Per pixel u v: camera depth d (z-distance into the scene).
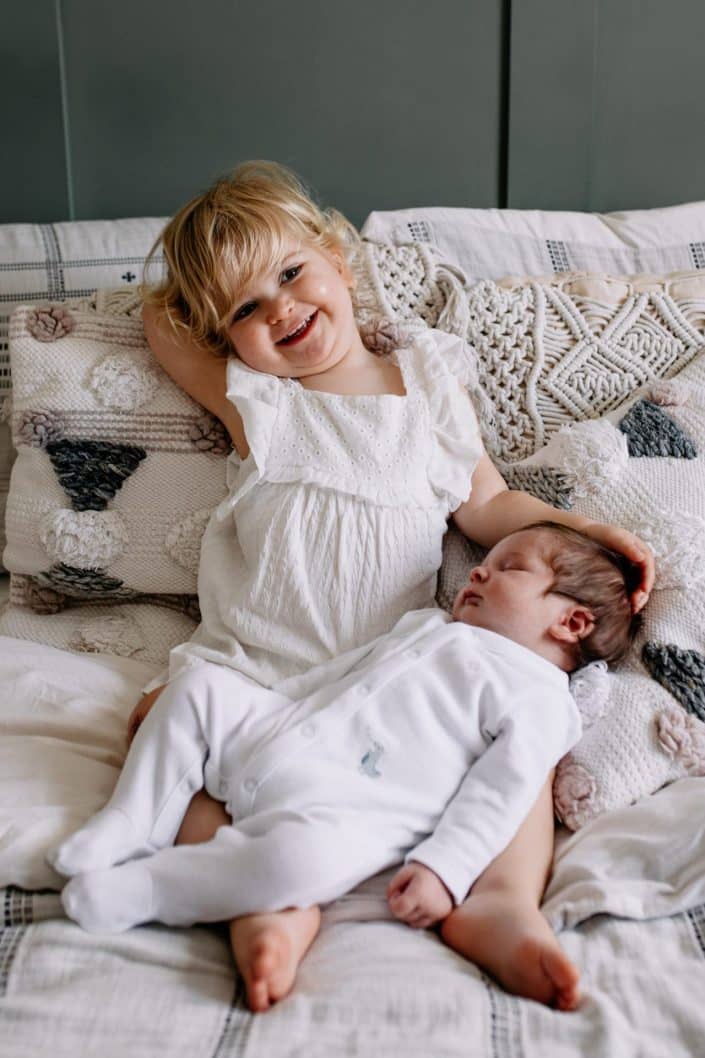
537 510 1.22
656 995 0.79
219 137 1.68
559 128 1.71
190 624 1.30
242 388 1.24
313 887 0.84
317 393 1.25
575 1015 0.77
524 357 1.35
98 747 1.08
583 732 1.06
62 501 1.28
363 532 1.18
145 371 1.31
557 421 1.33
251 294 1.24
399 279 1.40
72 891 0.84
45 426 1.28
